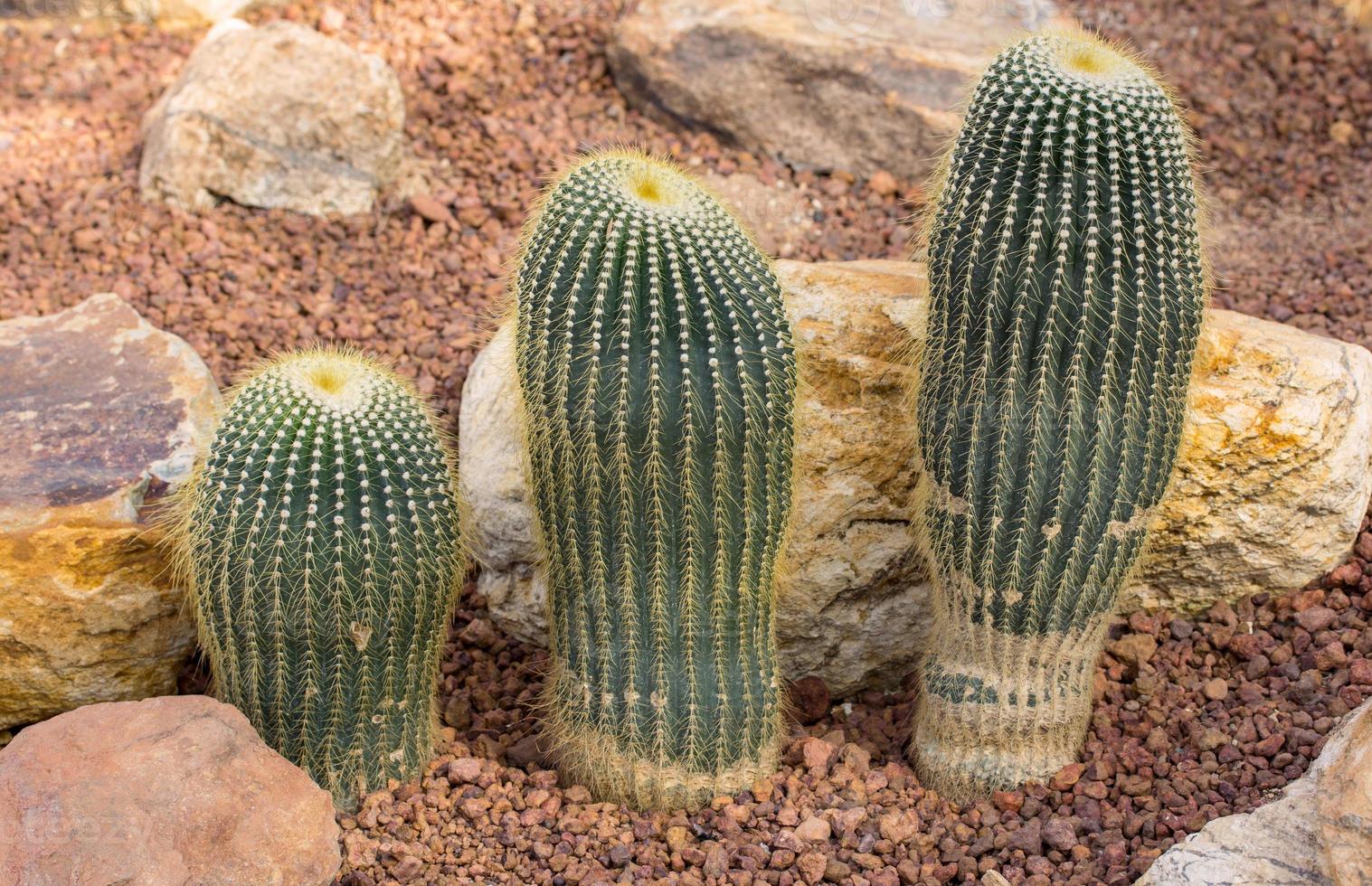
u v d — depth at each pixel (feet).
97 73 22.63
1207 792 11.23
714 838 10.82
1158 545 12.82
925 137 19.75
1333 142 21.57
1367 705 10.41
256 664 10.34
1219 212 20.13
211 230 18.71
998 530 10.39
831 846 10.80
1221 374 12.32
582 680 10.78
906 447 12.17
